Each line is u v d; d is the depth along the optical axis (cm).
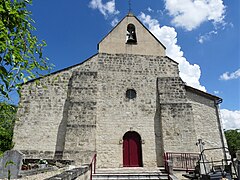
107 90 1415
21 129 1266
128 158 1296
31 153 1223
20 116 1288
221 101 1430
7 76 226
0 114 235
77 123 1244
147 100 1417
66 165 1079
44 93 1357
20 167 725
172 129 1305
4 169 714
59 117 1314
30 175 777
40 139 1259
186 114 1341
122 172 1045
